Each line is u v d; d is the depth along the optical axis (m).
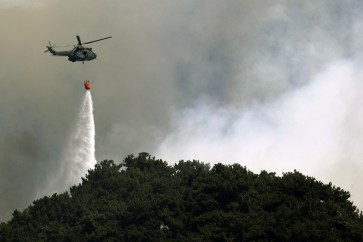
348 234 182.25
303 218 187.75
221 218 192.25
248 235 185.00
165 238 197.25
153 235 198.00
